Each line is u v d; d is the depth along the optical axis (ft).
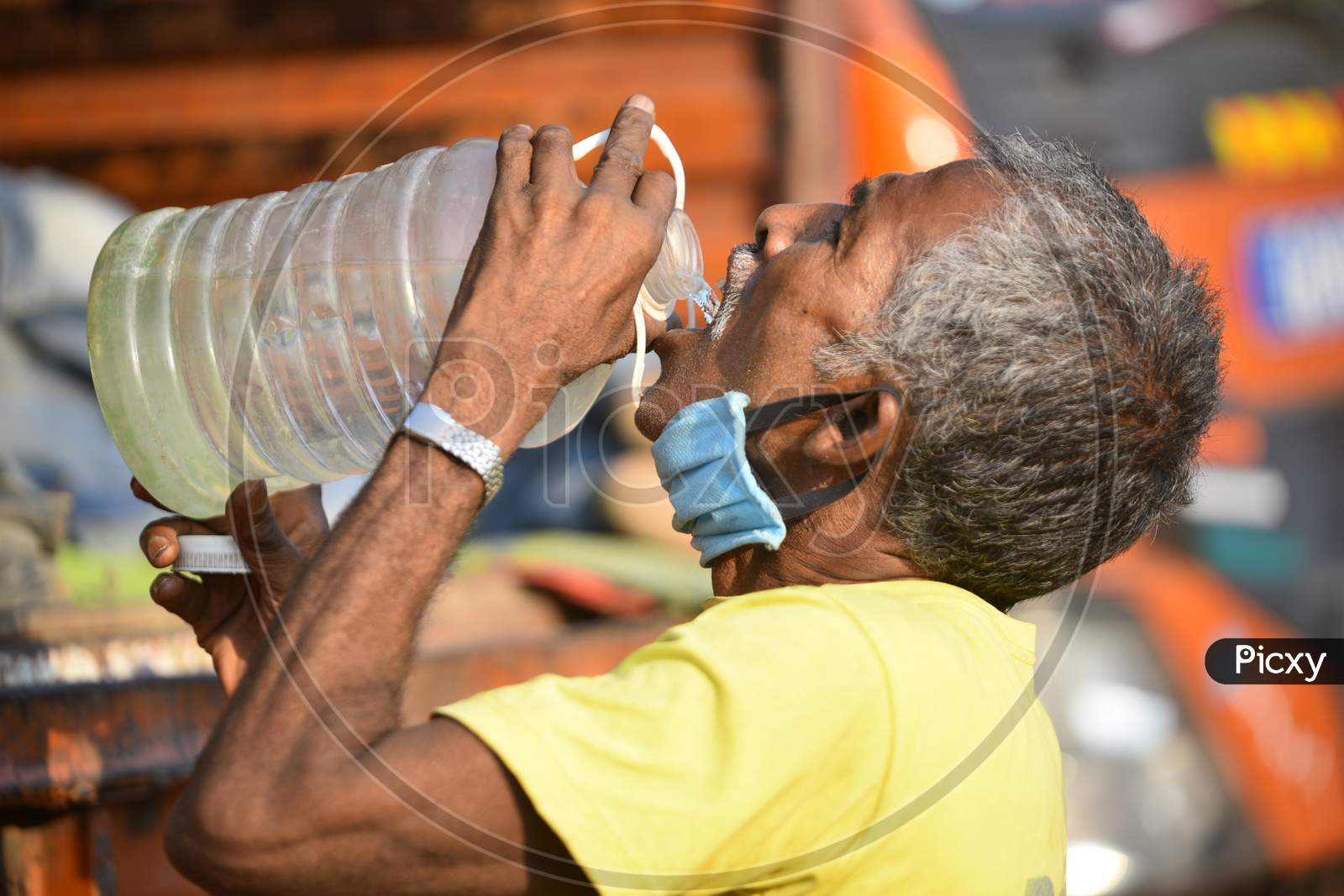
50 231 14.52
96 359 6.09
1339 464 15.72
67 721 7.00
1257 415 15.51
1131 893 13.16
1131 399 5.41
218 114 16.88
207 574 6.33
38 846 7.17
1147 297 5.51
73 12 16.78
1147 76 16.44
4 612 7.61
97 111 16.85
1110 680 13.87
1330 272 16.30
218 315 6.21
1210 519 14.93
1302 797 14.12
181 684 7.48
